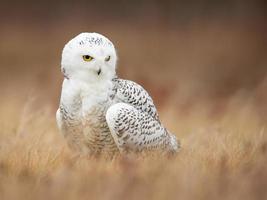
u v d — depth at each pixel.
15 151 11.48
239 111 17.19
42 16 49.59
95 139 11.46
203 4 50.66
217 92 26.59
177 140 12.20
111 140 11.45
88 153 11.64
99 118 11.33
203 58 36.72
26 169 10.16
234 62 35.72
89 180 9.48
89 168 10.13
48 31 45.34
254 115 17.09
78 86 11.30
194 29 44.12
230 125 15.05
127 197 8.73
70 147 11.88
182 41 40.97
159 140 11.49
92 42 11.20
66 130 11.73
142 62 34.69
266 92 19.44
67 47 11.36
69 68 11.36
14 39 42.41
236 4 50.25
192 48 39.00
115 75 11.59
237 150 11.22
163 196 8.77
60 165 10.55
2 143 12.38
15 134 12.88
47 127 13.92
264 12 48.97
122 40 41.06
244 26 45.25
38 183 9.48
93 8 51.03
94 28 45.47
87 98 11.27
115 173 9.91
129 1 51.50
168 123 16.00
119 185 9.05
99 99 11.27
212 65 34.59
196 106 19.83
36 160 10.63
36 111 15.44
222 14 48.97
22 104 19.20
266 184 9.09
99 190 9.00
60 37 43.44
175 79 27.25
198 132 13.45
